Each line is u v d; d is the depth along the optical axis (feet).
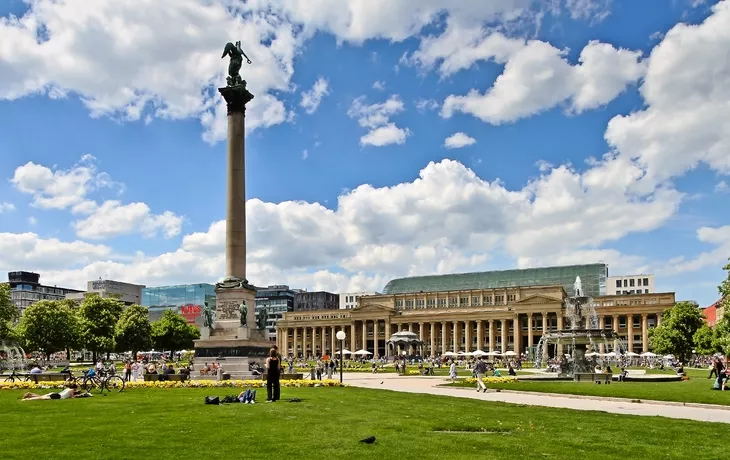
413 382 238.27
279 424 94.73
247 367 207.62
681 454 74.38
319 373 248.52
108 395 148.25
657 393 161.27
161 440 79.82
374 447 76.28
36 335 430.20
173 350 644.27
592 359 265.75
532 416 111.55
